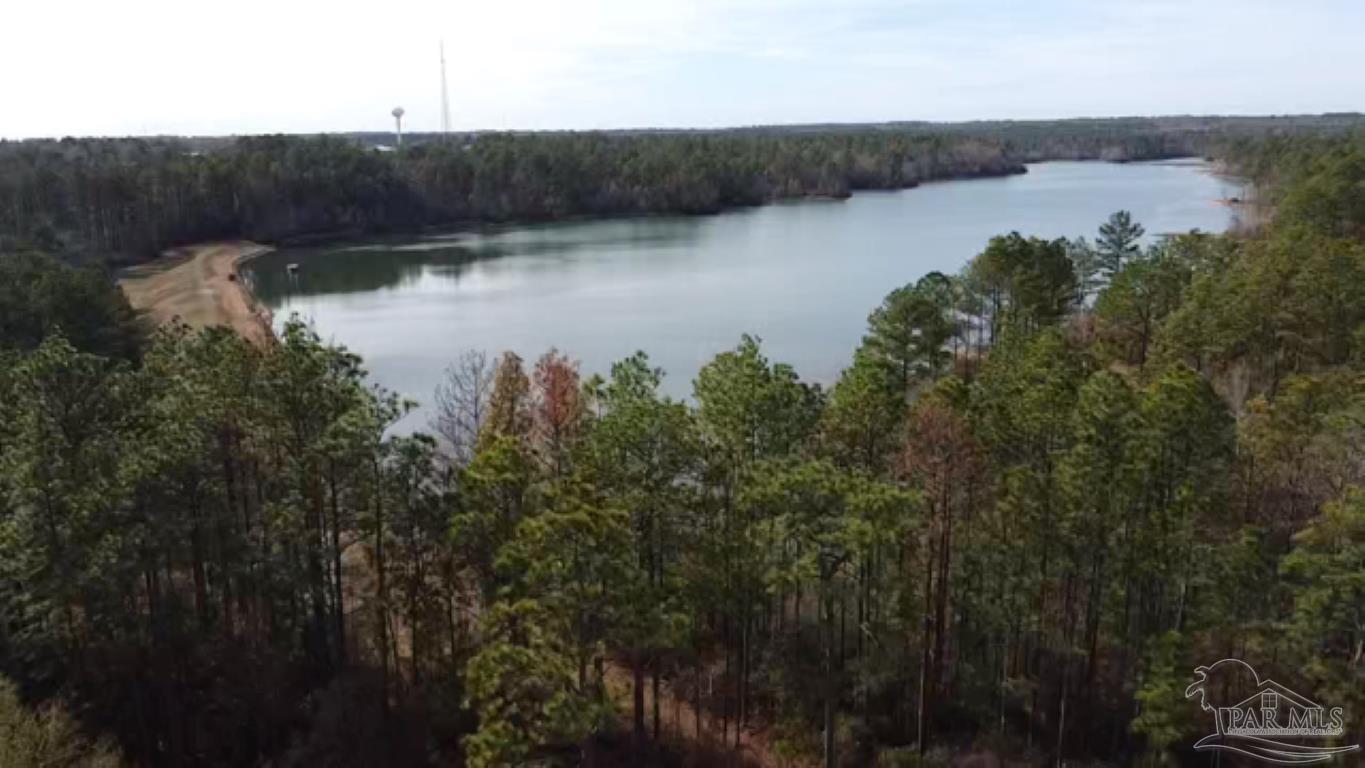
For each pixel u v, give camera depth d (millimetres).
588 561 27828
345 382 36406
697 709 35094
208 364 37781
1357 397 39562
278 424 34312
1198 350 54812
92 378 33500
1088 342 69000
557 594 27578
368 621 38062
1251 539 32062
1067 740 34812
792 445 38969
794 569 30359
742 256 150500
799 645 37562
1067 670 34094
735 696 36594
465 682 29844
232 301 109750
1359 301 53031
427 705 33719
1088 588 35500
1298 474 37562
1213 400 34281
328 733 31734
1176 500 33062
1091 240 142875
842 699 36250
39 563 31016
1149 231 145750
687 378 79875
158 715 33656
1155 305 66875
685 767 32281
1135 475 32656
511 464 32094
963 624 36531
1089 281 83312
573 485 29328
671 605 30797
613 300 114875
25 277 71688
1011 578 34625
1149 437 33031
